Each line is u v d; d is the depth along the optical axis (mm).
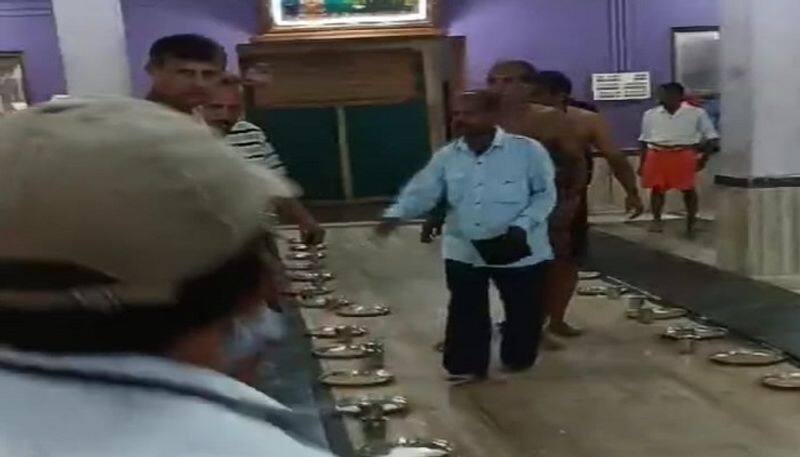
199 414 750
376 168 13430
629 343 5582
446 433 4160
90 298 747
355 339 5801
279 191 878
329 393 4613
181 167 779
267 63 12984
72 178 738
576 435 4086
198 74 3070
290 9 12812
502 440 4066
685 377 4848
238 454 733
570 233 5652
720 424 4121
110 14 8562
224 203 801
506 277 4941
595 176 12844
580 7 12867
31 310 744
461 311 4922
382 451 3764
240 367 925
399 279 7988
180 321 788
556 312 5758
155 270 759
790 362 4992
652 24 12828
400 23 12930
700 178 12492
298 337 5273
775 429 4023
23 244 732
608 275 7742
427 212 4895
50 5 12141
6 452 714
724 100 7980
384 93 13211
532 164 4688
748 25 7641
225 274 808
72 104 794
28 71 12234
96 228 738
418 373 5109
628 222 11797
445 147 4777
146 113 806
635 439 4004
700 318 6047
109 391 751
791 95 7641
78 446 721
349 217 12484
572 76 12969
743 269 7832
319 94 13156
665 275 7672
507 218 4688
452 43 13023
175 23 12672
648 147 10961
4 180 739
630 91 12828
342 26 12891
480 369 4957
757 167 7746
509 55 12969
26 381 747
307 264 8438
